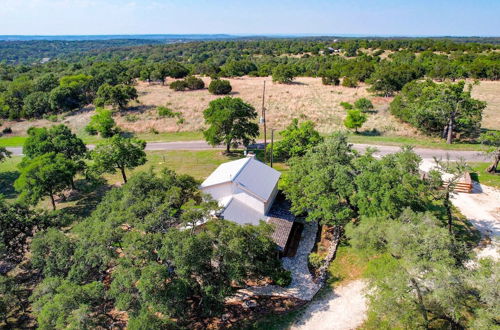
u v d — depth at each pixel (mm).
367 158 28984
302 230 32656
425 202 26891
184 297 19547
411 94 60656
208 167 47406
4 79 124188
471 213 32281
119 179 45625
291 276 26625
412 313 18594
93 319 20094
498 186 37219
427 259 18625
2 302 22109
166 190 27031
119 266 20750
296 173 32062
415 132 56656
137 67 114938
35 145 40469
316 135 46094
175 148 56000
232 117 47812
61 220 28594
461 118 50406
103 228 22656
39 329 17766
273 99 77625
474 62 96250
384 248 21625
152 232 22766
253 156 36125
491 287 15664
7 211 26656
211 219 23594
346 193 26734
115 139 37344
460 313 18594
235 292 25156
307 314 23016
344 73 103562
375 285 19906
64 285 19672
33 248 23750
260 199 29750
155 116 70688
